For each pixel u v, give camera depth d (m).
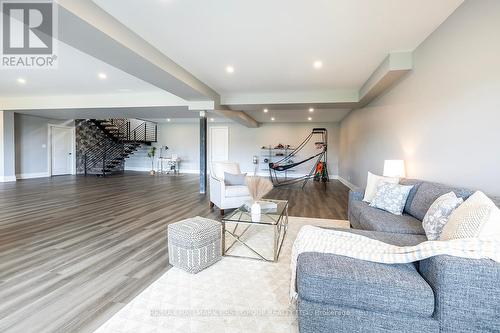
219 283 2.07
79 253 2.61
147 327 1.55
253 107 6.18
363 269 1.38
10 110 7.00
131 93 6.05
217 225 2.49
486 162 2.06
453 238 1.53
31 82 5.06
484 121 2.08
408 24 2.70
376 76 4.01
